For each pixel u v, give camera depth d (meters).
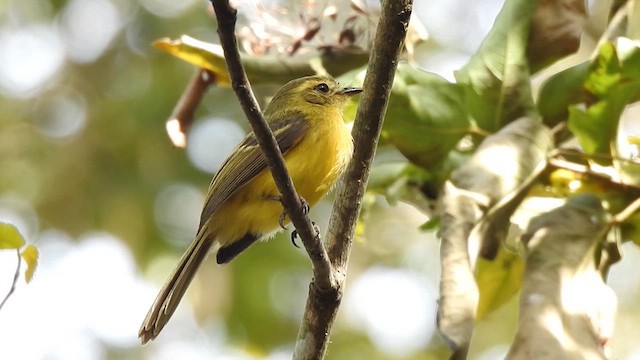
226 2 6.05
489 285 9.52
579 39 9.40
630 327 17.33
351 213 7.65
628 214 8.38
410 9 7.08
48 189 18.78
